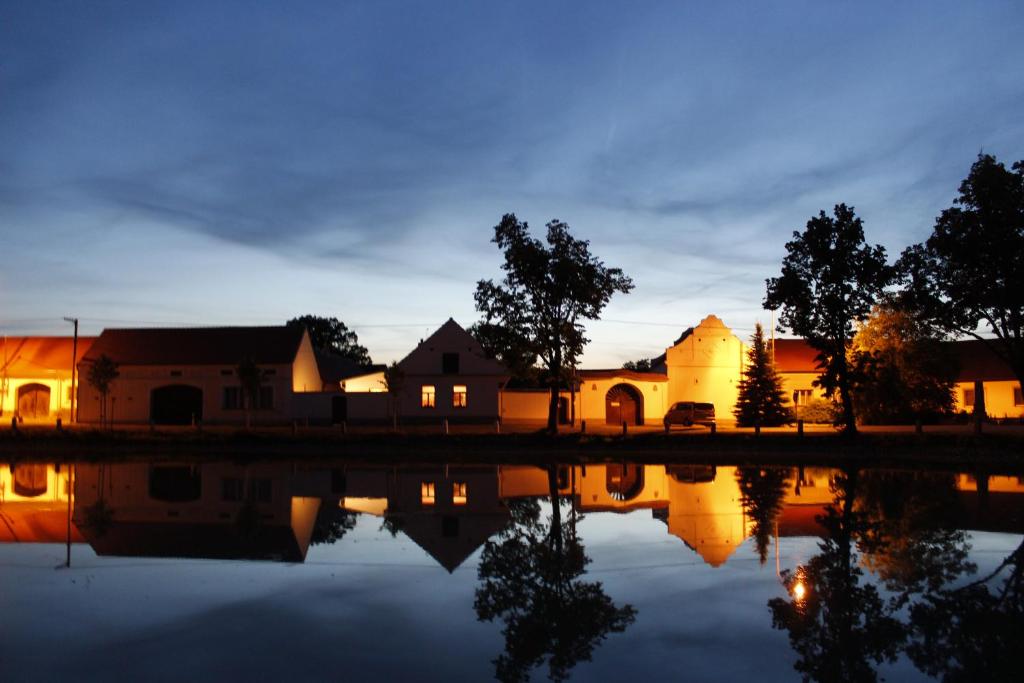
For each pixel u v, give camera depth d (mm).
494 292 34844
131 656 7348
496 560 11633
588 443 34469
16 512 16312
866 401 45000
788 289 31766
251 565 11273
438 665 7129
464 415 47938
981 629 8172
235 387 49375
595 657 7348
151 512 16328
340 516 15859
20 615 8688
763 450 32719
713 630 8195
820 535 13508
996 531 13797
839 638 7902
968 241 29828
